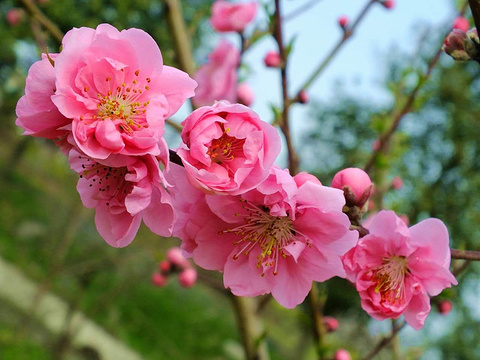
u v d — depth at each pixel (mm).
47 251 1438
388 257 208
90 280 838
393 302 206
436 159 1382
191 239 199
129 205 168
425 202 998
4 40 1427
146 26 1350
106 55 173
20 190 1856
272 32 311
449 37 230
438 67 1317
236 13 352
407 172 1192
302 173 193
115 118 169
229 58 356
